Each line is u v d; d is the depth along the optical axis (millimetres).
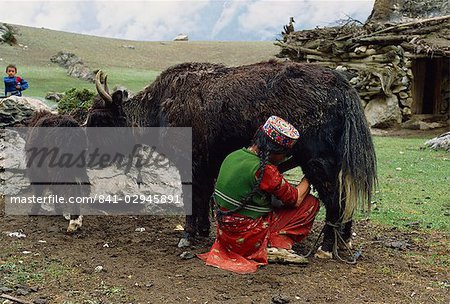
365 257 5137
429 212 6926
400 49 17391
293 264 4855
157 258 5047
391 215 6758
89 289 4238
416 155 11594
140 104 5691
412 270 4805
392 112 17781
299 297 4141
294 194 4801
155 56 38938
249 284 4375
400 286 4418
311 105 4773
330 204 4926
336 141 4812
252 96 4930
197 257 5074
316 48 18969
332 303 4051
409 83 17781
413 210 7035
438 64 18938
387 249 5426
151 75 28203
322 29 19109
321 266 4828
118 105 5723
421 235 5938
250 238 4781
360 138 4742
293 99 4816
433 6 22594
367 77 17734
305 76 4891
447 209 7082
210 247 5422
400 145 13508
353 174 4711
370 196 4832
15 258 4910
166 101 5410
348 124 4738
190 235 5461
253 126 4922
